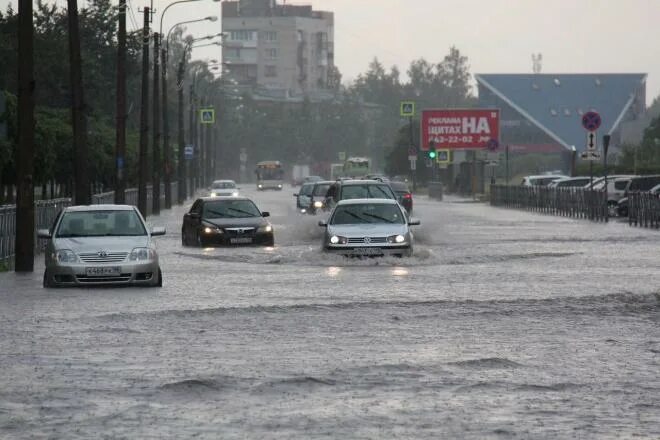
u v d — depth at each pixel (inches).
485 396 1111.0
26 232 2748.5
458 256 3095.5
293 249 3440.0
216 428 968.9
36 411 1040.2
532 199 6638.8
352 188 4040.4
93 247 2266.2
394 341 1481.3
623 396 1112.2
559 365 1290.6
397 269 2684.5
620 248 3427.7
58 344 1454.2
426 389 1145.4
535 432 956.0
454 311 1818.4
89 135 5570.9
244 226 3572.8
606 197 5191.9
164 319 1718.8
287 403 1075.3
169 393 1123.3
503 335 1540.4
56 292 2167.8
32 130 2763.3
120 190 4751.5
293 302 1955.0
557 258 3036.4
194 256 3203.7
